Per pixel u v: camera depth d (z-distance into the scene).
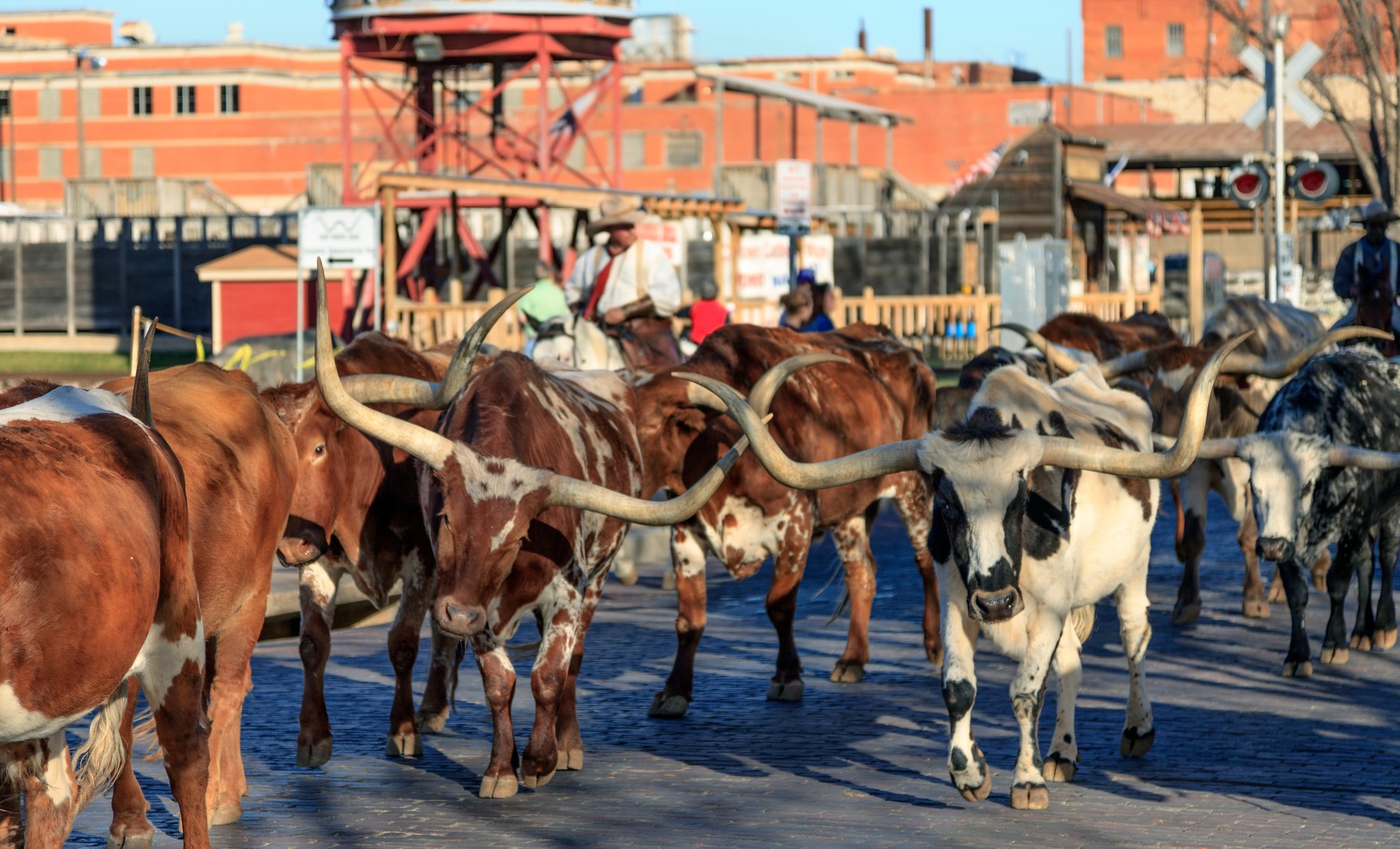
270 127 75.44
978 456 7.45
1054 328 15.03
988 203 47.00
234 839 7.31
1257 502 10.75
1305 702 10.12
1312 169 24.88
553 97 73.69
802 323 18.25
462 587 7.66
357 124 74.56
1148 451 8.47
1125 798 7.99
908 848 7.14
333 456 8.64
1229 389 13.30
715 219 31.14
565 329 14.81
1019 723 7.96
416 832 7.44
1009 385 8.27
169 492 6.10
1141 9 99.31
